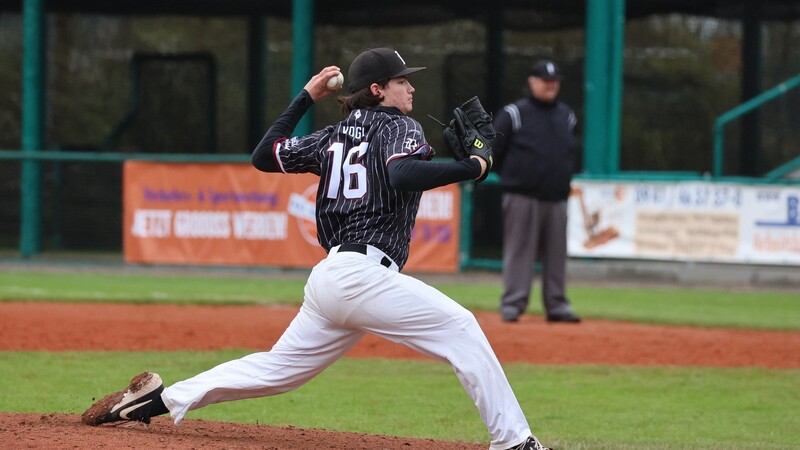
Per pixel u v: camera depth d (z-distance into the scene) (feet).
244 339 116.06
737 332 127.54
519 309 128.36
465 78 249.34
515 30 246.68
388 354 112.16
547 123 124.88
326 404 87.40
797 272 175.94
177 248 186.09
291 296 153.99
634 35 239.50
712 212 177.06
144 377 61.52
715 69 236.43
